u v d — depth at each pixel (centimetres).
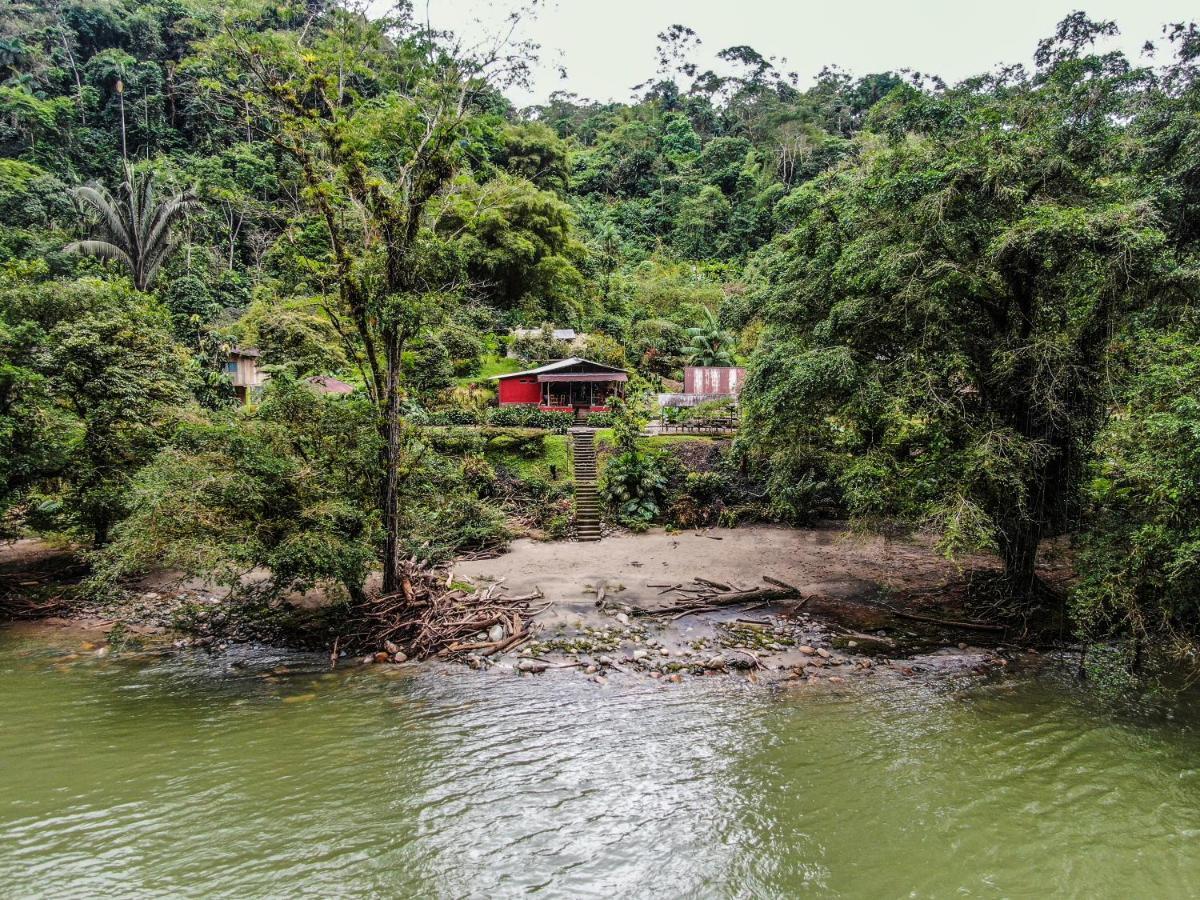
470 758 826
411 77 1306
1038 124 1282
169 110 5253
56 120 4800
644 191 7788
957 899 582
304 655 1177
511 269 4291
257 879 593
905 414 1288
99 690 1014
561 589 1535
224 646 1214
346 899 570
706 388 3256
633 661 1156
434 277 1350
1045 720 937
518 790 753
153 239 3278
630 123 8419
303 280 1380
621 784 769
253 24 1275
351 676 1088
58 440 1462
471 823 688
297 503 1195
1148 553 953
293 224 1396
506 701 997
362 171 1242
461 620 1283
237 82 1290
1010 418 1330
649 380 3869
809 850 650
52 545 1842
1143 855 643
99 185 3700
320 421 1252
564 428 2694
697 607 1427
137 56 5459
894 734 895
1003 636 1282
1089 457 1279
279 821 684
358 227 1314
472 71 1299
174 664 1128
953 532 1148
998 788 763
